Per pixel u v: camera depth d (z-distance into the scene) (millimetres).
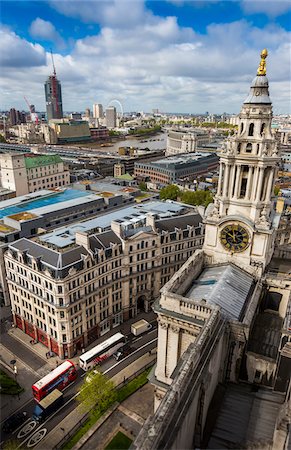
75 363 94500
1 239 118188
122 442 70625
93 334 103562
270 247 71438
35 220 126500
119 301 110125
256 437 45656
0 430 74250
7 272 105562
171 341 60438
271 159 62625
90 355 91688
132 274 110000
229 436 46188
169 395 37469
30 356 97250
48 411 77250
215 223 70062
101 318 104875
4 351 99188
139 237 107750
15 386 85500
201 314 55438
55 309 91188
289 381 51219
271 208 70250
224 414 49719
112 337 98000
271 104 62188
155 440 31422
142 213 131375
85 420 76625
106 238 105000
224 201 68562
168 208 139000
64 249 98312
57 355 97562
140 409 79000
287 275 69562
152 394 83500
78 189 191125
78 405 80688
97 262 98812
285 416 39125
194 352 44062
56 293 89688
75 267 92375
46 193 170250
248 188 66375
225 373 56188
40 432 73875
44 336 100188
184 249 121438
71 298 92562
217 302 58188
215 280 65875
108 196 162125
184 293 64500
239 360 54906
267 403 51344
